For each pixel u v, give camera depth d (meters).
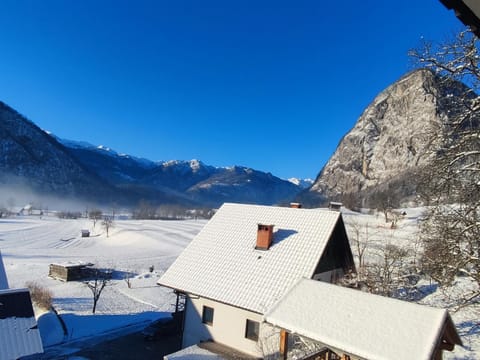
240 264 22.00
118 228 106.50
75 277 46.16
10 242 80.00
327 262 22.56
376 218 61.56
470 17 2.75
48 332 25.84
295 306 12.07
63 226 119.44
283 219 24.58
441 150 13.52
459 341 10.34
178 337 24.66
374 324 10.49
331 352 13.41
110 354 21.84
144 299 37.41
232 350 19.28
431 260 15.95
